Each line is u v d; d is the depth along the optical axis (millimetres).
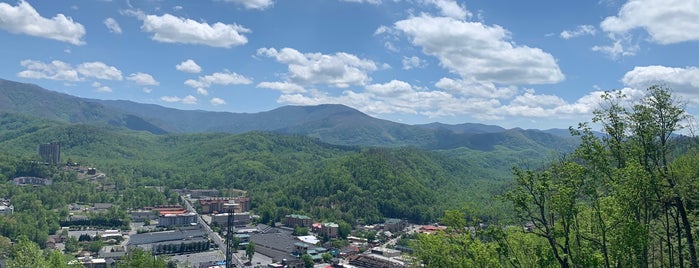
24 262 145250
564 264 62281
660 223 73188
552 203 61938
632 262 60750
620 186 60156
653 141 67312
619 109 67375
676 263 68562
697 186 64562
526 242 73812
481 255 69938
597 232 63031
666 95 65625
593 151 64625
